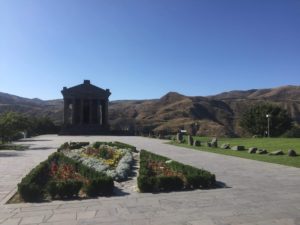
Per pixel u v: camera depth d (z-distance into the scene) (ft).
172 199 41.45
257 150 95.61
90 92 295.89
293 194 43.83
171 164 62.23
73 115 295.28
